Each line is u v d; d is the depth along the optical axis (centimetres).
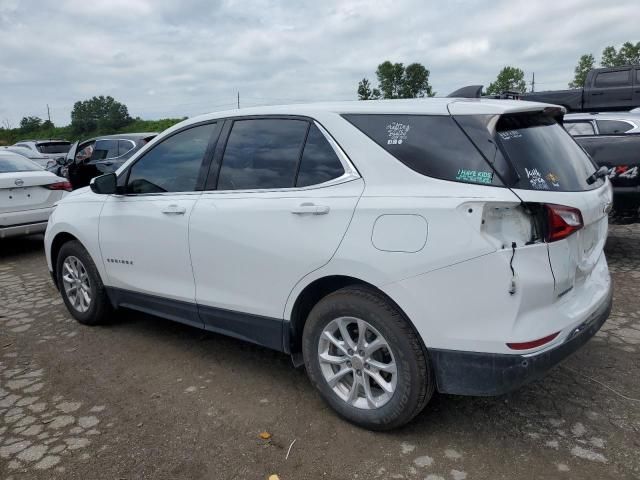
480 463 282
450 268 269
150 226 408
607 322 457
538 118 324
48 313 546
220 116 387
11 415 349
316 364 326
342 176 312
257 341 358
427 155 289
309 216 315
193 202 381
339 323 312
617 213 613
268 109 362
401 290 282
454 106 295
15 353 449
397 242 282
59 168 1342
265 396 361
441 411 332
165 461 296
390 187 293
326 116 328
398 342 288
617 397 339
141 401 361
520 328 262
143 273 426
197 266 378
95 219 459
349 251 296
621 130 770
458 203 268
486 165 272
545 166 288
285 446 304
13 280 686
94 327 501
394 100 326
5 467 295
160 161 417
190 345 450
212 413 343
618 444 293
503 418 322
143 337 471
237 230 348
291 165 337
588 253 310
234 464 291
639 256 661
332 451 298
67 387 385
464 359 273
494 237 262
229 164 372
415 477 273
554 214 264
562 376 368
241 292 355
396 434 310
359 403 314
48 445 314
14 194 791
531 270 260
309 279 317
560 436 302
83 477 285
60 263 508
